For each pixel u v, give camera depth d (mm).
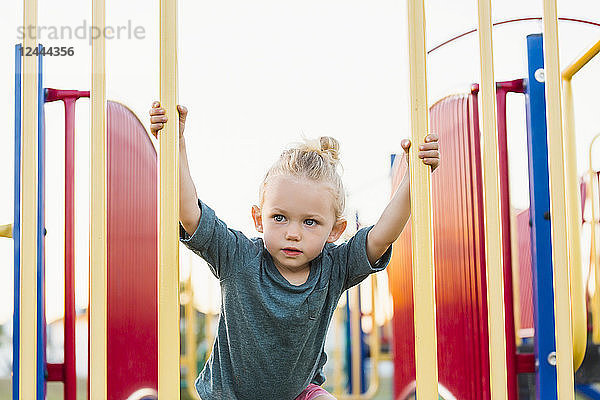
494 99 2053
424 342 1908
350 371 5883
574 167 3135
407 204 2252
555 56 2076
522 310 4492
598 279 3783
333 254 2430
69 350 2586
